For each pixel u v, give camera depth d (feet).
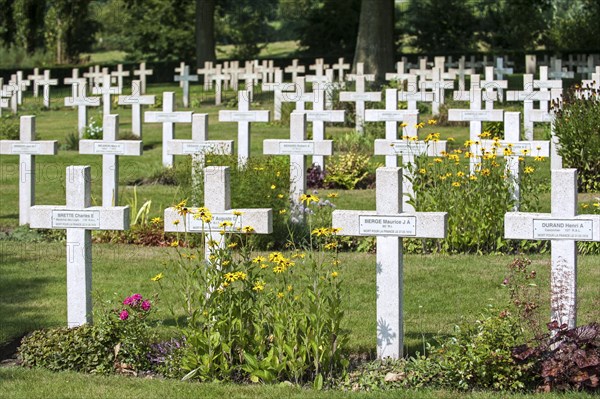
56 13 199.93
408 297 37.63
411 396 27.35
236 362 29.76
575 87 62.39
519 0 168.66
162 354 30.89
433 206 45.32
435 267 41.96
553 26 203.31
